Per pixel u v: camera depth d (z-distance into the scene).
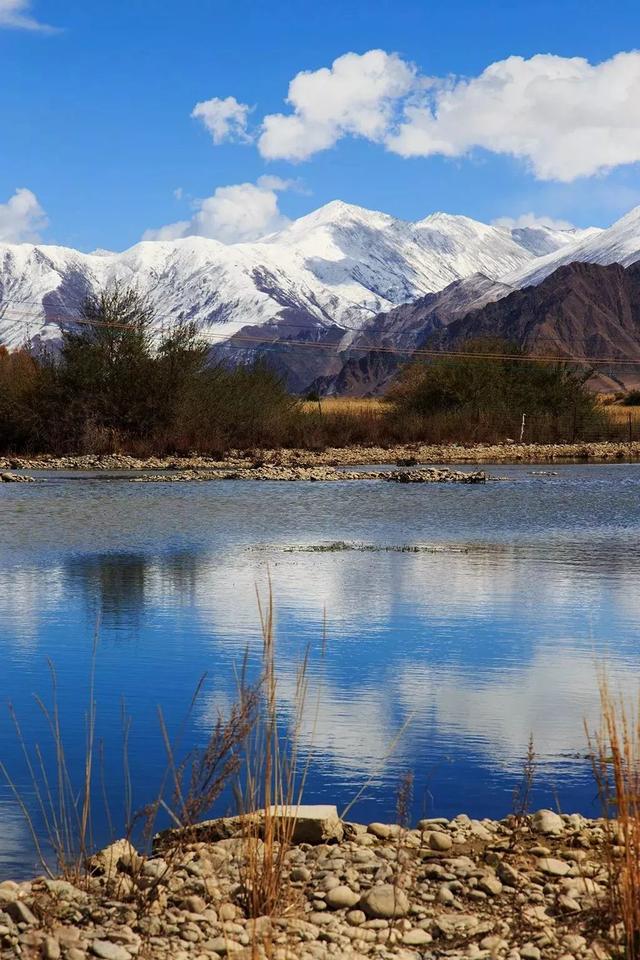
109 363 59.97
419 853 7.10
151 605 16.08
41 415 59.25
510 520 29.22
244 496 36.66
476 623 14.80
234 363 68.06
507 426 73.62
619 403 139.50
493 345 82.19
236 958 5.60
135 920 6.05
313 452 61.62
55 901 6.25
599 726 9.96
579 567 20.11
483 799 8.26
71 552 22.19
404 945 5.87
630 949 5.61
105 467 52.62
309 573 19.31
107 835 7.56
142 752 9.27
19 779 8.64
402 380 79.69
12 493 37.66
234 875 6.66
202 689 11.29
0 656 12.78
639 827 6.07
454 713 10.41
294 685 11.42
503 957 5.70
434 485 41.75
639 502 34.56
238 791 7.24
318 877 6.66
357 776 8.71
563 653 12.92
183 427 60.31
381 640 13.65
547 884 6.58
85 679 11.72
